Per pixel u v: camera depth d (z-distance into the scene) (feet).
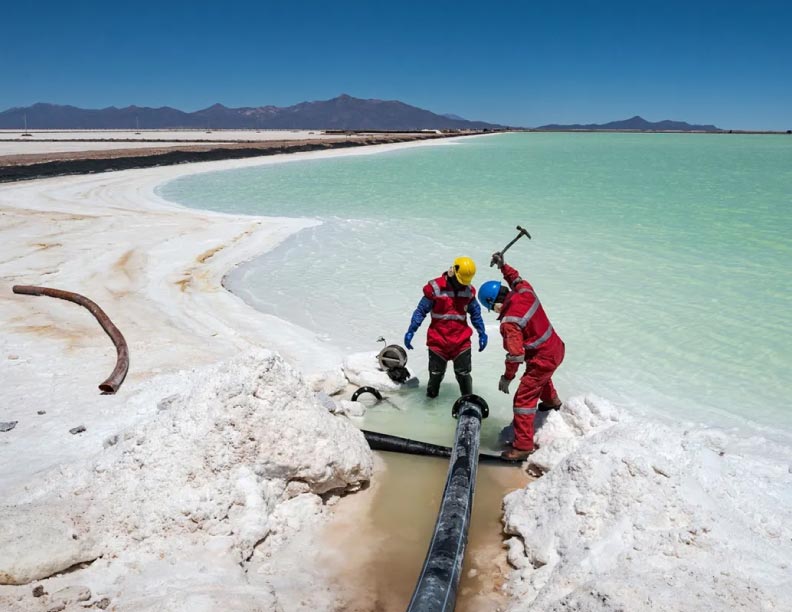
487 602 10.46
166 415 13.12
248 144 189.26
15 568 9.56
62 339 22.53
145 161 117.19
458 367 18.37
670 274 32.37
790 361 21.13
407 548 11.88
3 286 29.63
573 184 78.43
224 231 46.01
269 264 36.17
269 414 12.78
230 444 12.33
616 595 8.63
